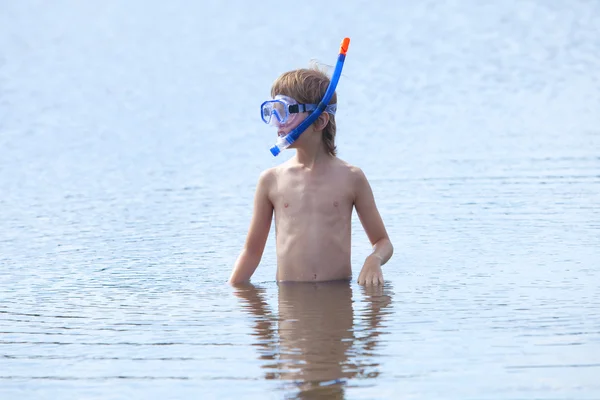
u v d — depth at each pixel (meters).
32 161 37.59
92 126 46.88
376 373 12.52
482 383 12.05
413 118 44.53
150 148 40.12
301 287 18.33
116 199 29.05
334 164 20.08
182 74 64.31
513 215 24.17
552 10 81.25
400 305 16.20
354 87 54.44
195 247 22.11
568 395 11.62
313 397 11.74
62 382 12.59
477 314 15.34
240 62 67.88
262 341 14.15
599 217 23.53
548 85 53.09
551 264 19.12
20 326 15.35
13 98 56.78
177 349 13.85
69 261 20.72
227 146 39.88
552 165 31.05
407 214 24.83
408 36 73.62
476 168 31.28
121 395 12.05
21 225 25.19
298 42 74.44
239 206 27.31
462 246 21.16
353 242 22.61
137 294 17.61
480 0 88.38
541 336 13.95
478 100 49.25
